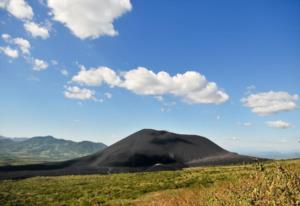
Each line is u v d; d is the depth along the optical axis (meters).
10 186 109.06
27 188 100.19
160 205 12.73
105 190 66.31
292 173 7.09
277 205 6.39
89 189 77.19
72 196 63.94
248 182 7.71
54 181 130.88
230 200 7.74
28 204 59.31
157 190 50.72
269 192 6.73
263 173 7.53
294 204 6.24
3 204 60.88
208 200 8.91
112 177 126.94
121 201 39.53
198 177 71.38
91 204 46.12
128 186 71.56
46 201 61.16
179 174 105.38
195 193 12.02
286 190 6.52
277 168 7.41
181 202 11.23
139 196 42.69
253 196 6.91
